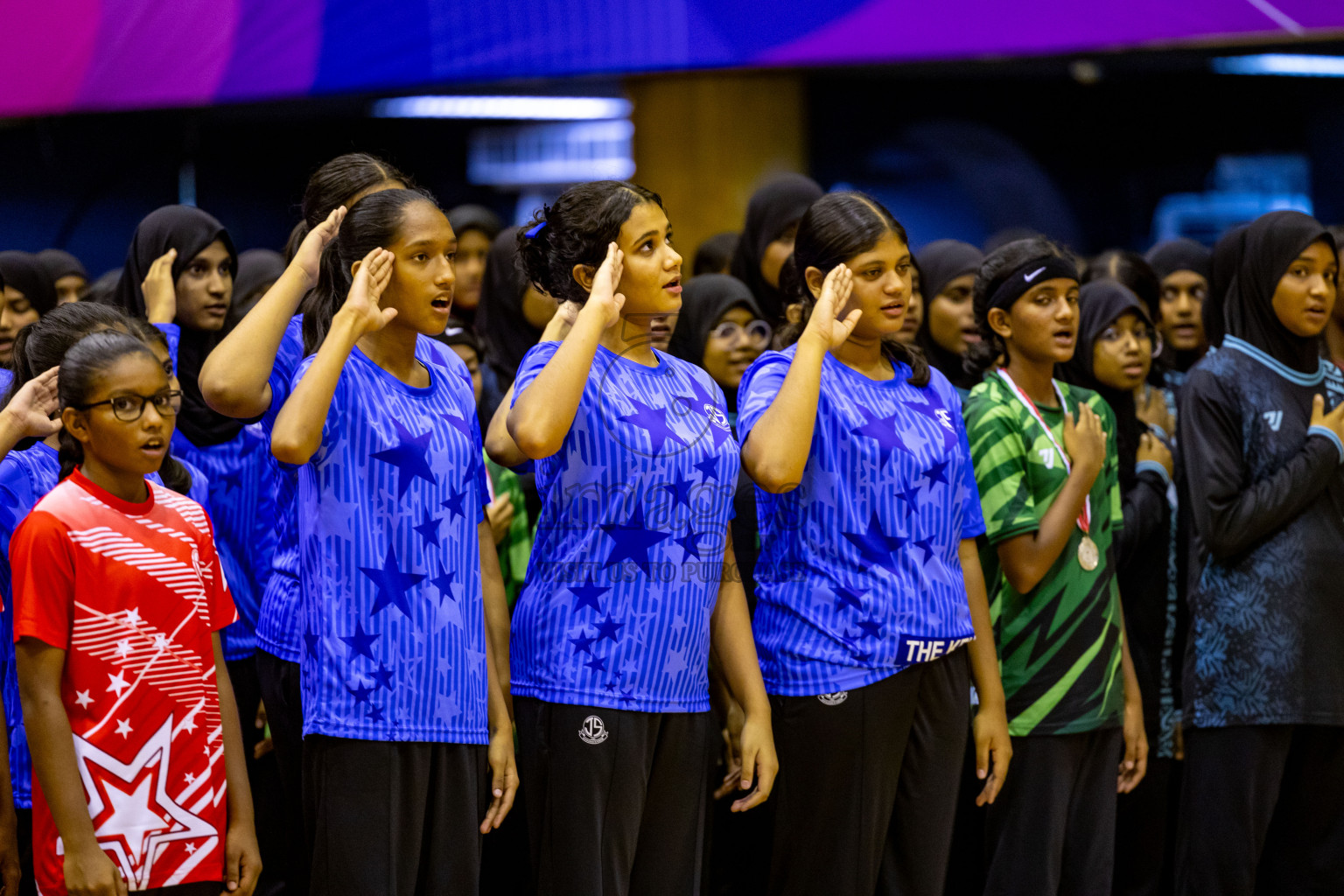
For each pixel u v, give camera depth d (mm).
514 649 7801
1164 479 11703
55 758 6801
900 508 8359
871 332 8539
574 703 7418
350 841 6973
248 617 10188
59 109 19047
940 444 8562
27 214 23812
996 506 9609
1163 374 13961
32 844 7406
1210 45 17594
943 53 18094
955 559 8695
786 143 21672
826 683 8227
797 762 8312
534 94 20516
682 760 7695
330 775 7023
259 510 10375
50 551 6910
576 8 18328
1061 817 9664
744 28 18203
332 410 7164
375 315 7047
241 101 18797
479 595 7578
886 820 8383
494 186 28422
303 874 8250
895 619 8250
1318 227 10906
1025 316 9953
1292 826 11023
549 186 28016
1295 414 10852
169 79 18844
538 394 7137
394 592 7145
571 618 7504
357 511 7137
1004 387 10070
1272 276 10852
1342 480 10836
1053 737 9594
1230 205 28531
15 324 12906
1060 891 9906
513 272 11875
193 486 9148
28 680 6840
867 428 8359
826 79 26656
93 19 18828
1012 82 28047
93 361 7031
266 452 10305
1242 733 10680
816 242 8633
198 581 7344
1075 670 9664
